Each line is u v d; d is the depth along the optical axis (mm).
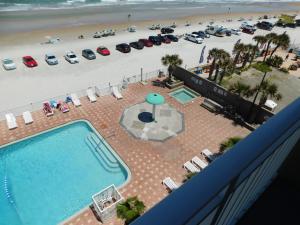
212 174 2832
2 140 22188
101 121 25703
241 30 66750
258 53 46781
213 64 33469
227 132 25734
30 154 21484
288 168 6789
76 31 54906
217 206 3170
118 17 70188
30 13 65562
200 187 2645
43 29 54281
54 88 31594
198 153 22703
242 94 27656
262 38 42344
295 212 6238
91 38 51156
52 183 19156
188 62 43312
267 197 6496
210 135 25078
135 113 27375
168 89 32812
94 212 16922
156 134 24500
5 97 28922
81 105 27969
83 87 32438
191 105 29859
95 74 36094
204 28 66750
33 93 30141
